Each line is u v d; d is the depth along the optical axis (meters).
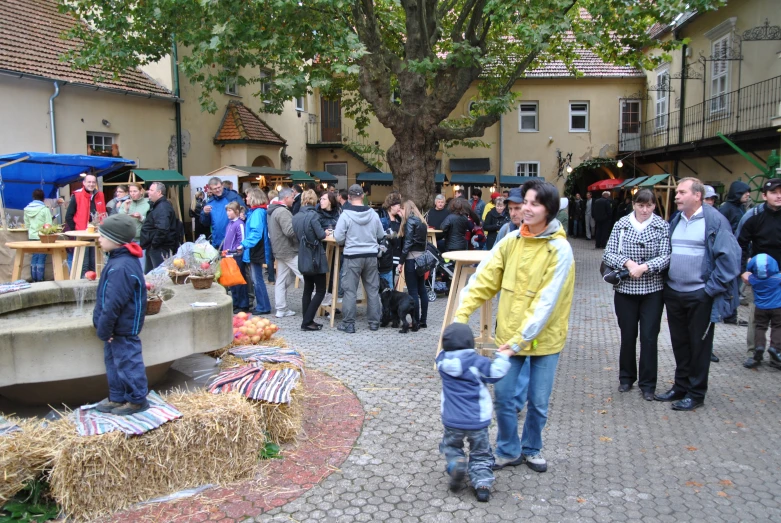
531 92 24.56
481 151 24.88
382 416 5.02
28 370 3.85
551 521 3.44
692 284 5.14
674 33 19.97
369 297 8.11
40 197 11.70
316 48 11.02
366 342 7.50
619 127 24.55
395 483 3.88
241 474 3.92
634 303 5.55
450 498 3.69
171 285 5.95
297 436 4.57
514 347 3.66
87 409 3.82
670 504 3.62
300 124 23.70
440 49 15.74
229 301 5.01
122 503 3.52
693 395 5.22
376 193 24.91
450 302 6.29
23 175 12.95
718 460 4.21
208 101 12.00
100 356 4.04
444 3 14.30
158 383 5.08
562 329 3.83
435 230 10.41
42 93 13.59
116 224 3.71
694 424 4.88
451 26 15.65
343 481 3.90
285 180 19.06
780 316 6.25
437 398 5.46
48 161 11.59
